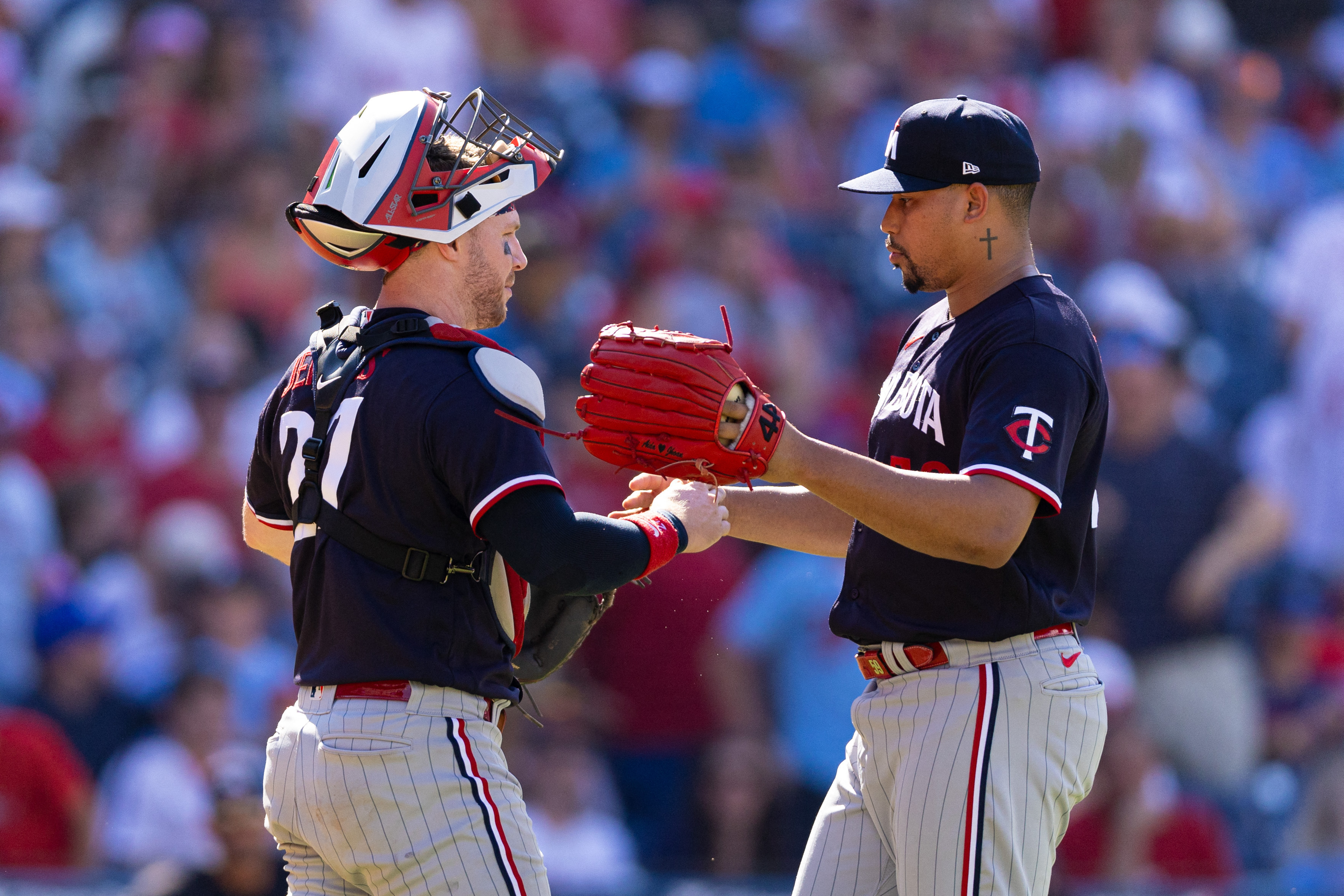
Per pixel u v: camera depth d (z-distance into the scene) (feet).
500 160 34.63
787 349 101.35
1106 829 81.35
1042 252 110.83
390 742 32.14
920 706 35.40
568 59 120.37
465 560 33.06
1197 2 131.23
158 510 90.38
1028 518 32.65
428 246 33.96
